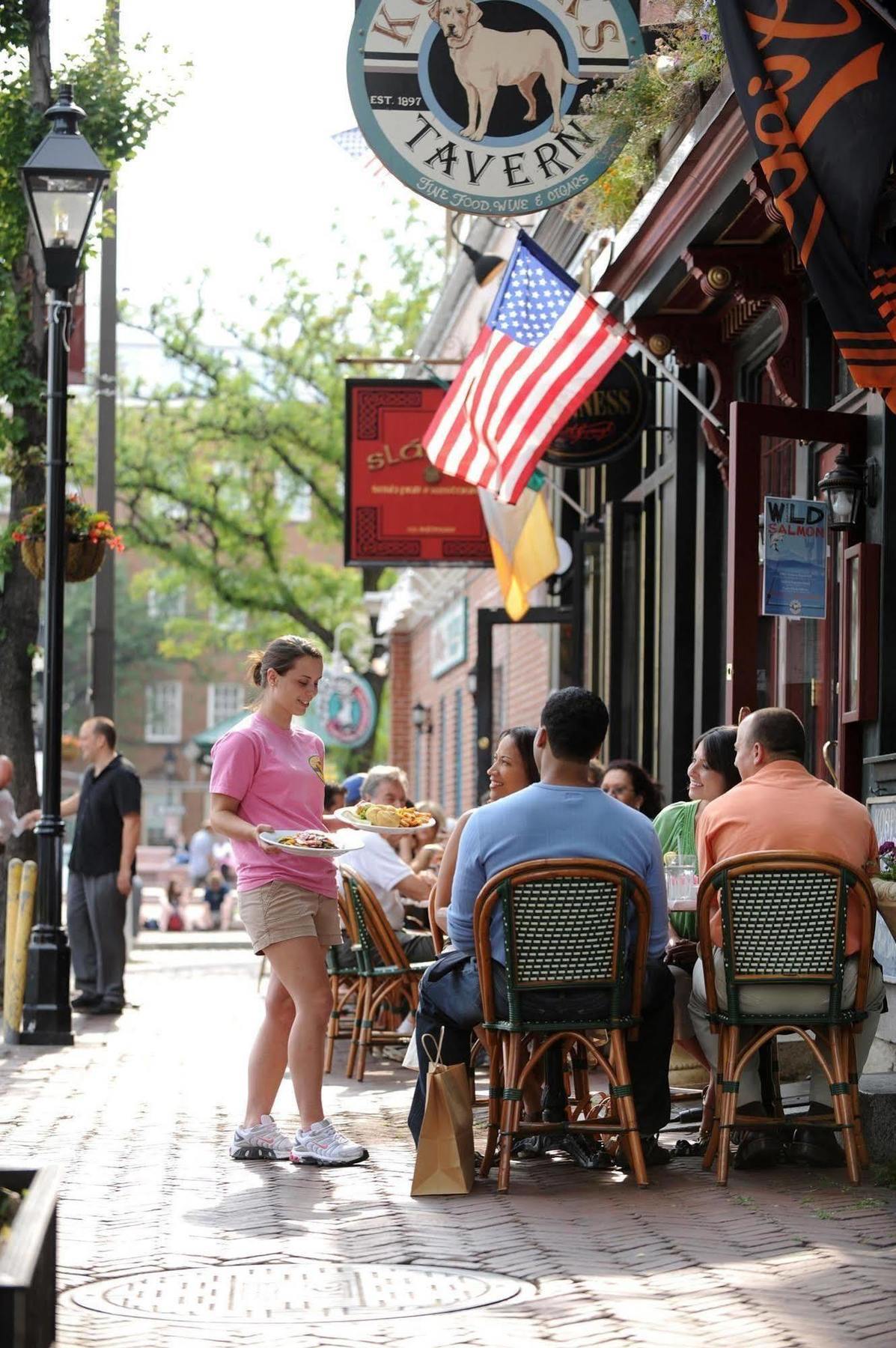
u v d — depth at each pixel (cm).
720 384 2295
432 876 2089
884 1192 1220
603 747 2916
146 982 3550
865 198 1421
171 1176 1308
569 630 3553
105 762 2819
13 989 2364
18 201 2895
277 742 1450
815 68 1438
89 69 2947
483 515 3469
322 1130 1366
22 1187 877
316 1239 1083
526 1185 1262
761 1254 1029
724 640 2527
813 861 1248
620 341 2211
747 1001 1277
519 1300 931
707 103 1788
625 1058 1268
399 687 6819
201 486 7212
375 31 2078
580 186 2086
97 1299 943
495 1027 1266
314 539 7444
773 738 1352
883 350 1427
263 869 1395
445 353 5500
